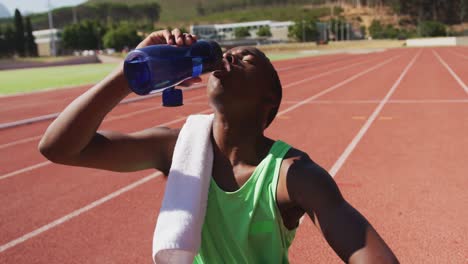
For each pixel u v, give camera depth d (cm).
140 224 427
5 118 1144
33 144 834
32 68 4316
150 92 128
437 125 868
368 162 613
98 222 436
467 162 595
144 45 134
